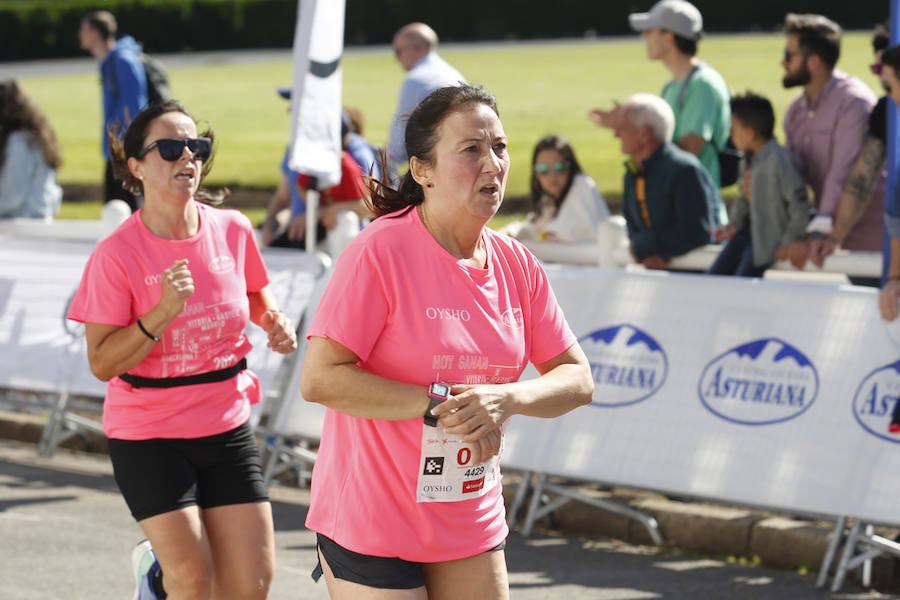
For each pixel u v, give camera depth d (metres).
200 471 6.32
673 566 9.17
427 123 4.69
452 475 4.71
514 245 5.01
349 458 4.83
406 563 4.78
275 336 6.93
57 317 12.91
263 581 6.23
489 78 48.50
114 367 6.19
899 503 8.70
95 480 11.74
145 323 6.09
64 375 12.73
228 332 6.46
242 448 6.41
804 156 11.12
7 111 15.78
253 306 7.04
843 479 8.95
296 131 11.59
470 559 4.86
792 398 9.30
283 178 13.77
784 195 10.41
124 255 6.32
